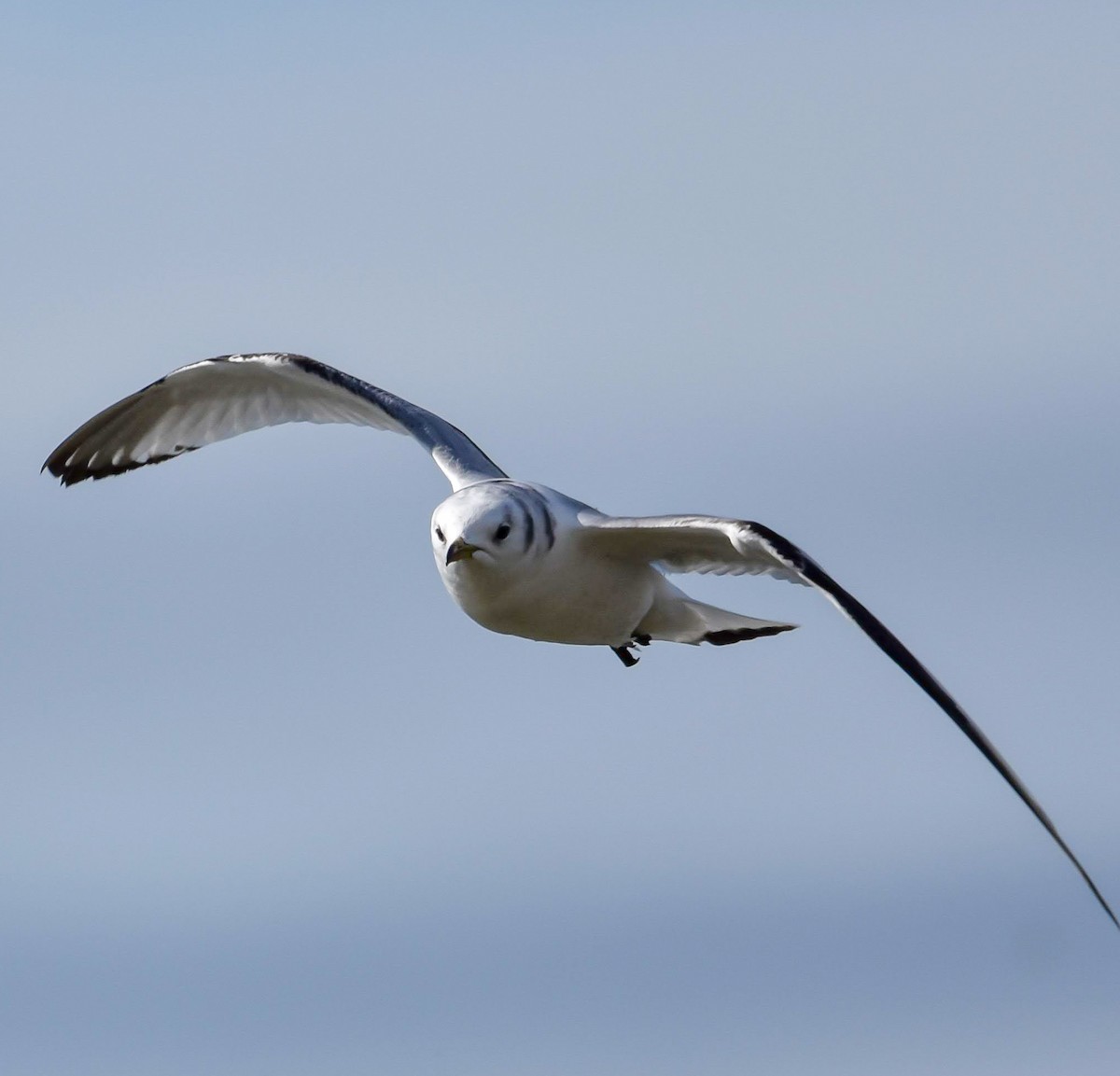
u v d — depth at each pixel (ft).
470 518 45.52
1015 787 38.29
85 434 57.93
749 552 44.50
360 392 52.54
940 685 39.81
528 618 48.19
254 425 56.70
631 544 46.98
